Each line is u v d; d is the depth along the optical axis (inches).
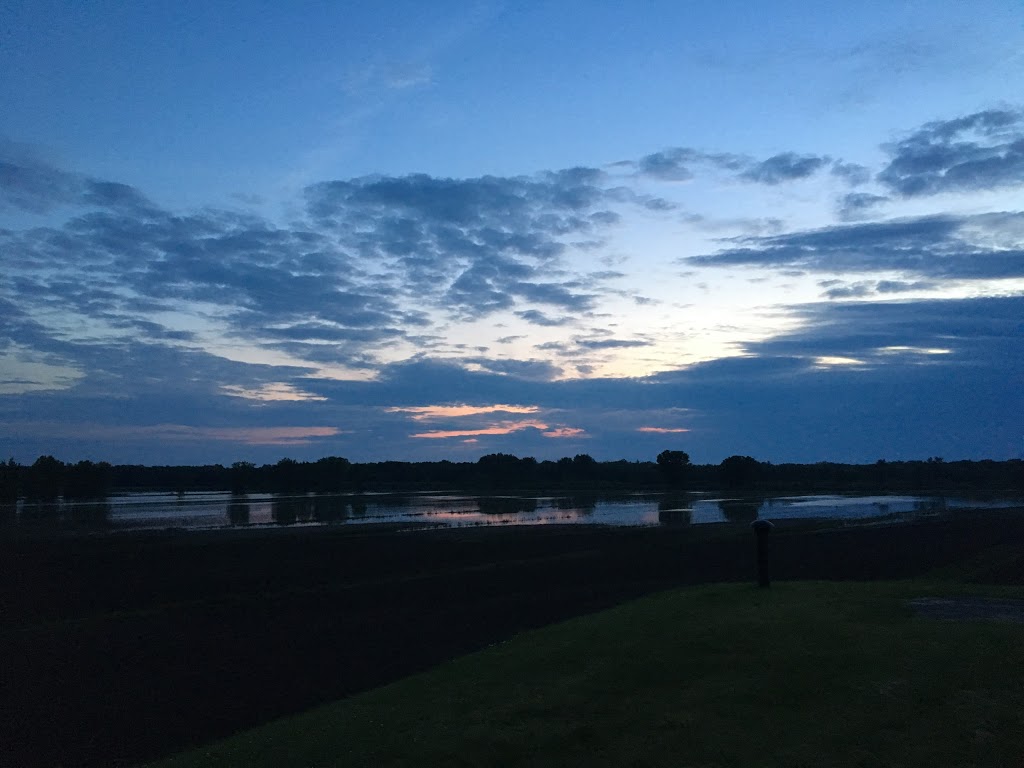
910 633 343.9
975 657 304.2
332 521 2551.7
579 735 266.8
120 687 631.2
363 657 701.3
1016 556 1241.4
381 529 2183.8
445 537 1911.9
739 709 275.9
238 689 611.8
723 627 383.6
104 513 3142.2
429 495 4795.8
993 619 368.8
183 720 536.1
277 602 1029.8
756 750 243.1
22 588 1190.9
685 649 353.1
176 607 1013.2
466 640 754.2
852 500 3659.0
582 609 906.7
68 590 1171.3
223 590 1143.0
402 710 320.8
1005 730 242.2
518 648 409.1
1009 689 271.4
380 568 1350.9
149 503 4042.8
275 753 289.3
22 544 1873.8
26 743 496.4
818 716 263.7
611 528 2148.1
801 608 415.2
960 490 4576.8
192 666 696.4
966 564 1180.5
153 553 1643.7
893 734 246.4
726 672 315.6
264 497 4722.0
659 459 5708.7
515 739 268.7
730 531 1980.8
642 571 1241.4
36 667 706.8
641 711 283.0
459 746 267.6
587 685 319.9
